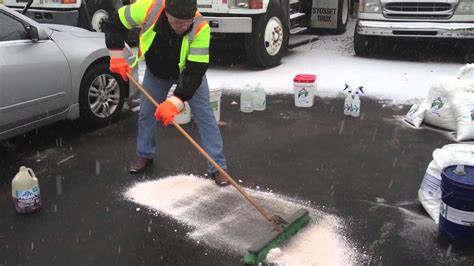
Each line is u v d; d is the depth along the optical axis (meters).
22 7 8.39
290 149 4.95
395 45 9.84
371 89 6.97
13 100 4.45
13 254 3.22
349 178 4.31
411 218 3.65
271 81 7.42
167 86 4.06
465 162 3.51
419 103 5.74
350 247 3.28
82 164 4.61
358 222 3.59
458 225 3.21
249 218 3.64
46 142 5.17
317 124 5.67
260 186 4.16
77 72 5.07
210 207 3.81
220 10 7.45
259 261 3.07
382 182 4.24
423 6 8.18
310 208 3.79
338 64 8.48
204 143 4.12
